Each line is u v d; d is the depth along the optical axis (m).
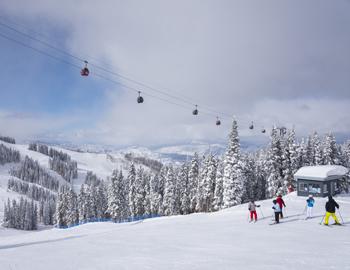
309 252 13.03
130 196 88.31
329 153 62.75
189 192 80.56
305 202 37.31
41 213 192.38
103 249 15.19
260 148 88.69
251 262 11.38
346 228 19.58
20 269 11.36
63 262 12.36
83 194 114.06
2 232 132.38
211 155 67.19
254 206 24.19
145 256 12.98
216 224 24.48
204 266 10.89
